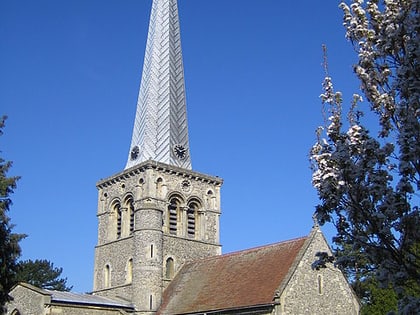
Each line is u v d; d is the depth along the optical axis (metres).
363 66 13.85
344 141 13.24
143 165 51.94
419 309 11.52
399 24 12.72
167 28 61.53
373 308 40.31
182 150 56.59
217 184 56.25
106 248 53.56
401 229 12.25
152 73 59.28
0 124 37.41
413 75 11.89
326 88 14.33
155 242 48.84
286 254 41.53
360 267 13.44
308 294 38.59
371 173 12.32
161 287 48.16
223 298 41.12
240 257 45.56
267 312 37.16
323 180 13.07
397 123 13.20
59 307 42.97
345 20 14.09
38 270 84.06
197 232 53.59
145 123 57.12
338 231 13.04
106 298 48.69
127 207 53.44
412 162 11.96
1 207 34.75
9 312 45.00
